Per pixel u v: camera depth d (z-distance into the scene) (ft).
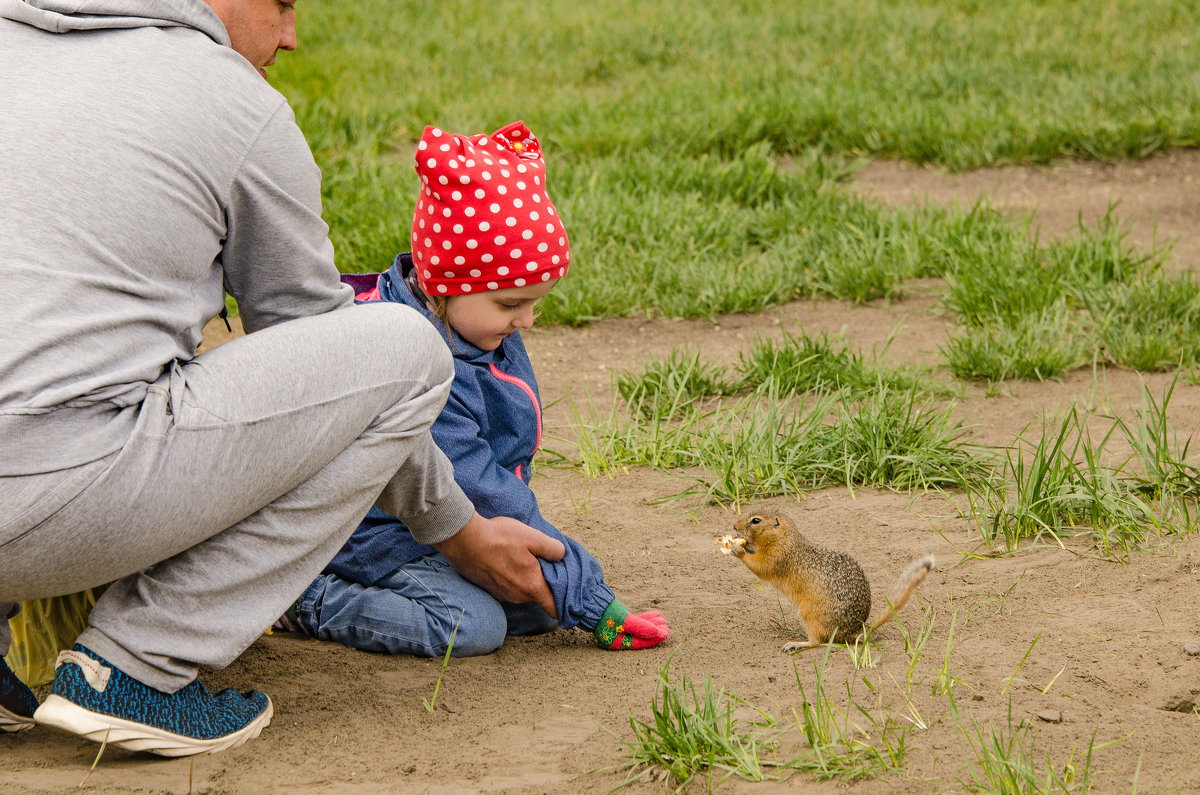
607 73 47.01
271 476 8.03
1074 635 10.59
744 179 29.86
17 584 7.43
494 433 11.39
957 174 33.19
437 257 10.57
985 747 8.05
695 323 23.30
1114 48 44.21
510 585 10.50
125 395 7.46
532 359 21.35
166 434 7.54
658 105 38.11
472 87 43.01
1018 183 32.30
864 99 37.06
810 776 8.05
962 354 19.60
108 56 7.69
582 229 26.03
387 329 8.68
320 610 10.96
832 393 18.11
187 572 8.12
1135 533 12.78
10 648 9.48
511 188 10.46
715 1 58.49
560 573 10.64
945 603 11.53
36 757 8.43
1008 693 9.39
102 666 7.88
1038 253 24.47
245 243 8.36
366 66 44.88
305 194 8.47
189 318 8.01
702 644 10.89
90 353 7.28
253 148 8.05
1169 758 8.22
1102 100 36.68
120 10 7.86
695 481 15.62
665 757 8.33
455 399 10.85
